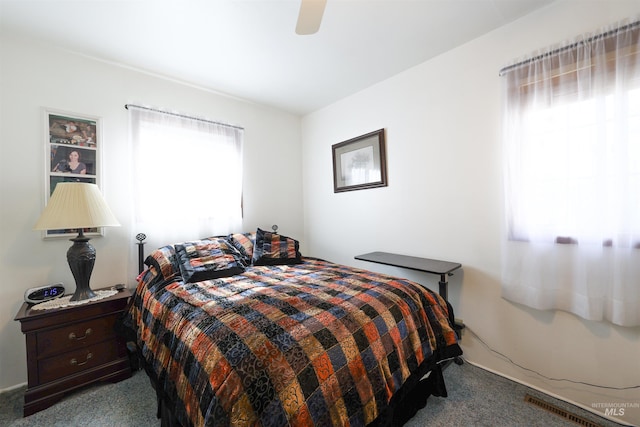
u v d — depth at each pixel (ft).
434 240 7.27
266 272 6.75
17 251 5.90
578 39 4.83
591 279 4.69
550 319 5.38
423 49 6.78
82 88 6.72
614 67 4.52
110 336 6.02
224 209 8.95
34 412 5.06
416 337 4.51
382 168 8.39
